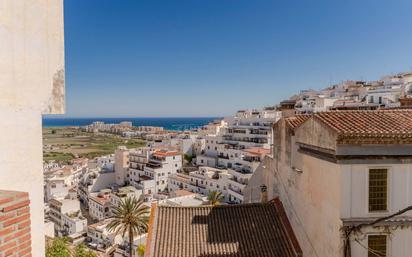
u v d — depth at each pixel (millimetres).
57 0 6434
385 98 72562
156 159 107000
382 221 10438
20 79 5680
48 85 6215
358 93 99688
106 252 61062
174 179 98938
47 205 94938
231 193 76500
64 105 6621
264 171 20938
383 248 10633
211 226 16078
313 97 117375
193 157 130000
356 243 10539
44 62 6141
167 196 85875
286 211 16422
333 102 92062
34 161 5918
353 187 10500
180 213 17078
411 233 10602
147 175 105438
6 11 5441
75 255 29000
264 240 15086
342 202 10477
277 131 18141
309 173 13227
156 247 14438
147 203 77688
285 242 14914
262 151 82250
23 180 5715
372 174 10602
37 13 5992
